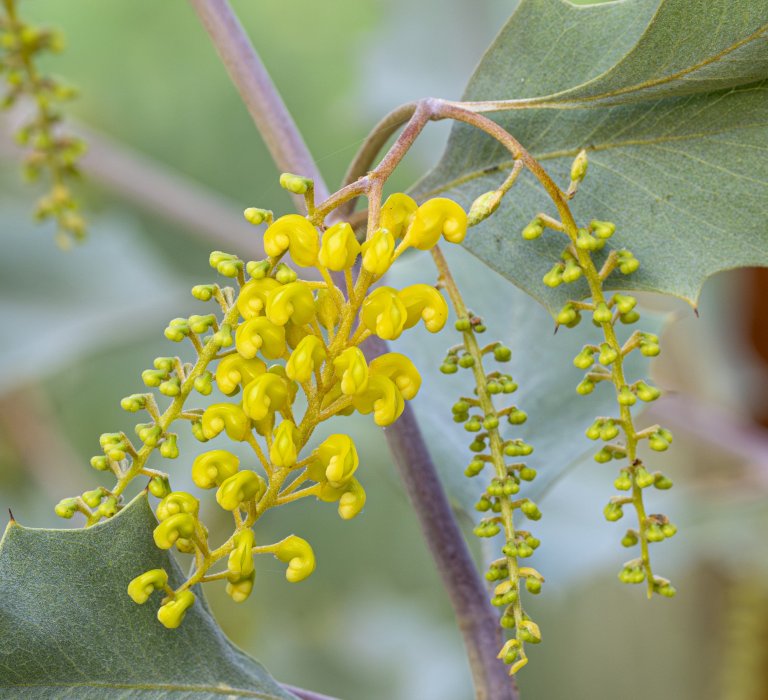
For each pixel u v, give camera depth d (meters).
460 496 0.48
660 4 0.41
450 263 0.50
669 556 0.70
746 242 0.42
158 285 0.77
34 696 0.41
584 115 0.43
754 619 0.73
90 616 0.41
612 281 0.43
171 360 0.41
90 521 0.41
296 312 0.40
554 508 0.68
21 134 0.57
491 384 0.42
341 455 0.40
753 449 0.75
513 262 0.43
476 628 0.45
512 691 0.45
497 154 0.43
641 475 0.42
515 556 0.42
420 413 0.48
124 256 0.76
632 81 0.42
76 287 0.75
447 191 0.44
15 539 0.41
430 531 0.45
